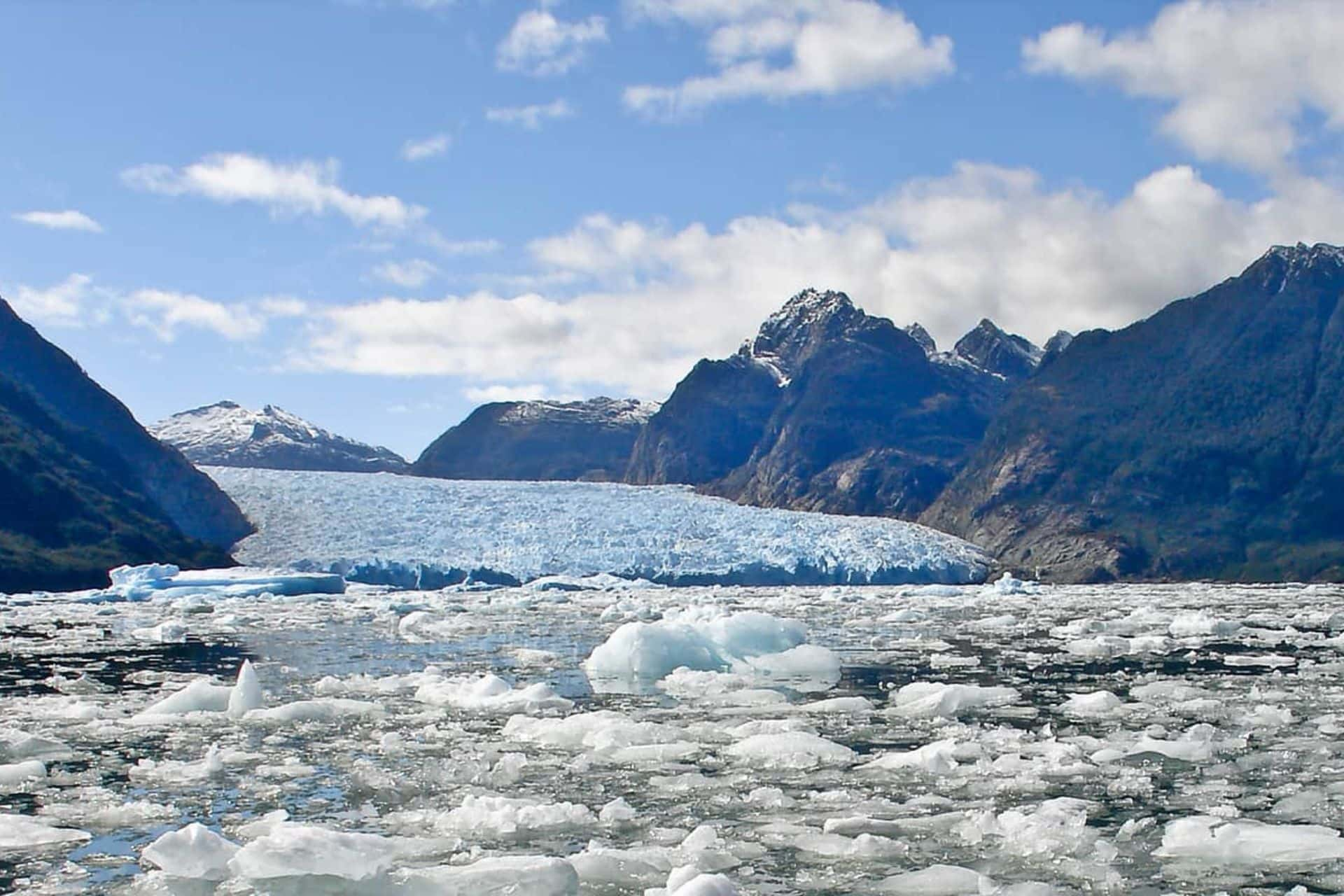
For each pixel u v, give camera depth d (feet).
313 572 225.56
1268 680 69.51
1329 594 205.67
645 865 32.24
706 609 102.12
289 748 49.06
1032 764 44.65
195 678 74.18
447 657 87.71
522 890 30.01
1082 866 32.17
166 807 38.81
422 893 29.81
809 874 31.78
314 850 31.91
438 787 42.06
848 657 85.56
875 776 43.24
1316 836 33.96
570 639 105.09
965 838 35.04
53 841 35.01
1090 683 69.46
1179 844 33.63
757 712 58.70
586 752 47.88
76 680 71.87
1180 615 109.29
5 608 151.43
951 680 71.41
